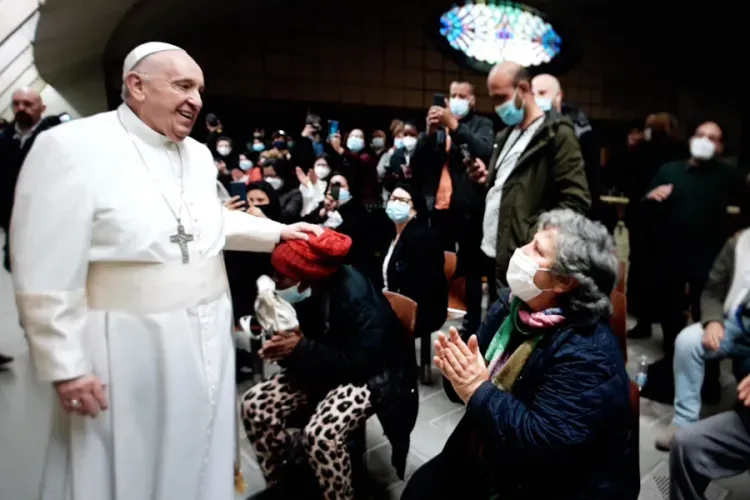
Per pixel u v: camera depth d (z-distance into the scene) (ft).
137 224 4.28
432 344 11.41
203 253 4.73
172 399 4.53
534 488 4.31
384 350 6.11
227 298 5.13
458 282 10.76
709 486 6.95
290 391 6.42
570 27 26.00
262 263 9.12
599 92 27.27
